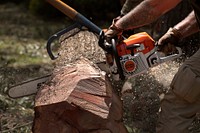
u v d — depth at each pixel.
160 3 2.35
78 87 2.24
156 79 3.62
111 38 2.42
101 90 2.27
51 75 2.49
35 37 7.82
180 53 2.59
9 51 6.56
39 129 2.24
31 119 3.79
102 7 8.90
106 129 2.21
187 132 2.46
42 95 2.30
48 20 9.84
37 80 2.60
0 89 4.41
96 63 2.59
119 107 2.38
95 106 2.21
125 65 2.44
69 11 2.61
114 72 2.47
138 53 2.45
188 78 2.42
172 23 4.11
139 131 3.43
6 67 5.34
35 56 6.23
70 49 3.36
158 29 4.10
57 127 2.21
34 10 10.27
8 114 3.88
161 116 2.53
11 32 8.27
